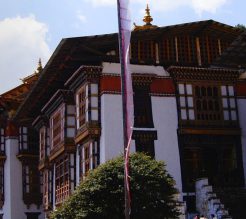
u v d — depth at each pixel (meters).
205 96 33.47
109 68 32.31
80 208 22.75
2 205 50.72
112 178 23.02
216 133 32.97
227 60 35.88
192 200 31.45
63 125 36.66
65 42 30.81
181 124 32.53
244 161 33.19
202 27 34.84
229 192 31.00
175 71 33.12
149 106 32.50
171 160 31.97
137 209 22.48
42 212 50.50
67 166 36.06
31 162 50.78
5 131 51.88
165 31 33.81
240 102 34.12
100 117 31.73
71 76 34.56
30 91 38.81
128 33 17.22
